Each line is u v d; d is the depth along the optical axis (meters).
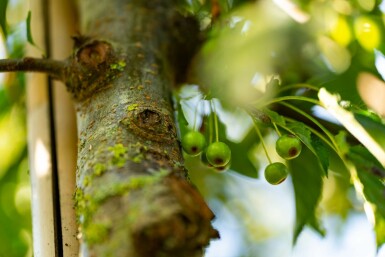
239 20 0.67
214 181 0.81
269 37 0.66
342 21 0.67
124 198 0.51
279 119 0.62
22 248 0.81
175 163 0.55
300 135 0.61
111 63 0.60
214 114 0.63
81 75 0.59
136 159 0.54
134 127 0.55
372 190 0.63
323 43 0.67
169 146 0.56
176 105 0.65
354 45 0.67
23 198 0.82
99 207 0.52
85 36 0.63
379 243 0.62
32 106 0.67
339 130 0.64
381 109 0.64
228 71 0.65
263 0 0.67
